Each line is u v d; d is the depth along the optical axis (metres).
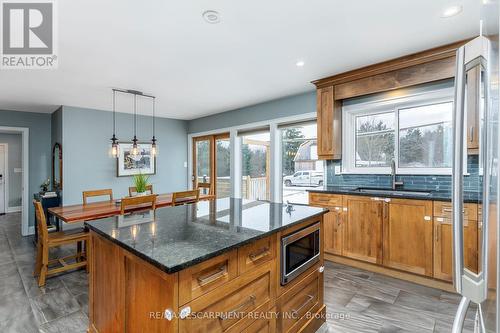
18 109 4.98
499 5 0.62
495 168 0.63
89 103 4.61
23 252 3.90
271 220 1.77
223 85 3.73
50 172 5.39
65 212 3.12
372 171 3.62
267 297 1.55
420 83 2.85
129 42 2.41
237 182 5.38
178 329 1.09
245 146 5.41
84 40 2.35
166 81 3.51
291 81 3.61
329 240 3.35
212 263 1.22
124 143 5.43
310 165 4.34
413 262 2.71
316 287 2.02
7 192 7.28
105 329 1.61
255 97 4.39
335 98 3.50
